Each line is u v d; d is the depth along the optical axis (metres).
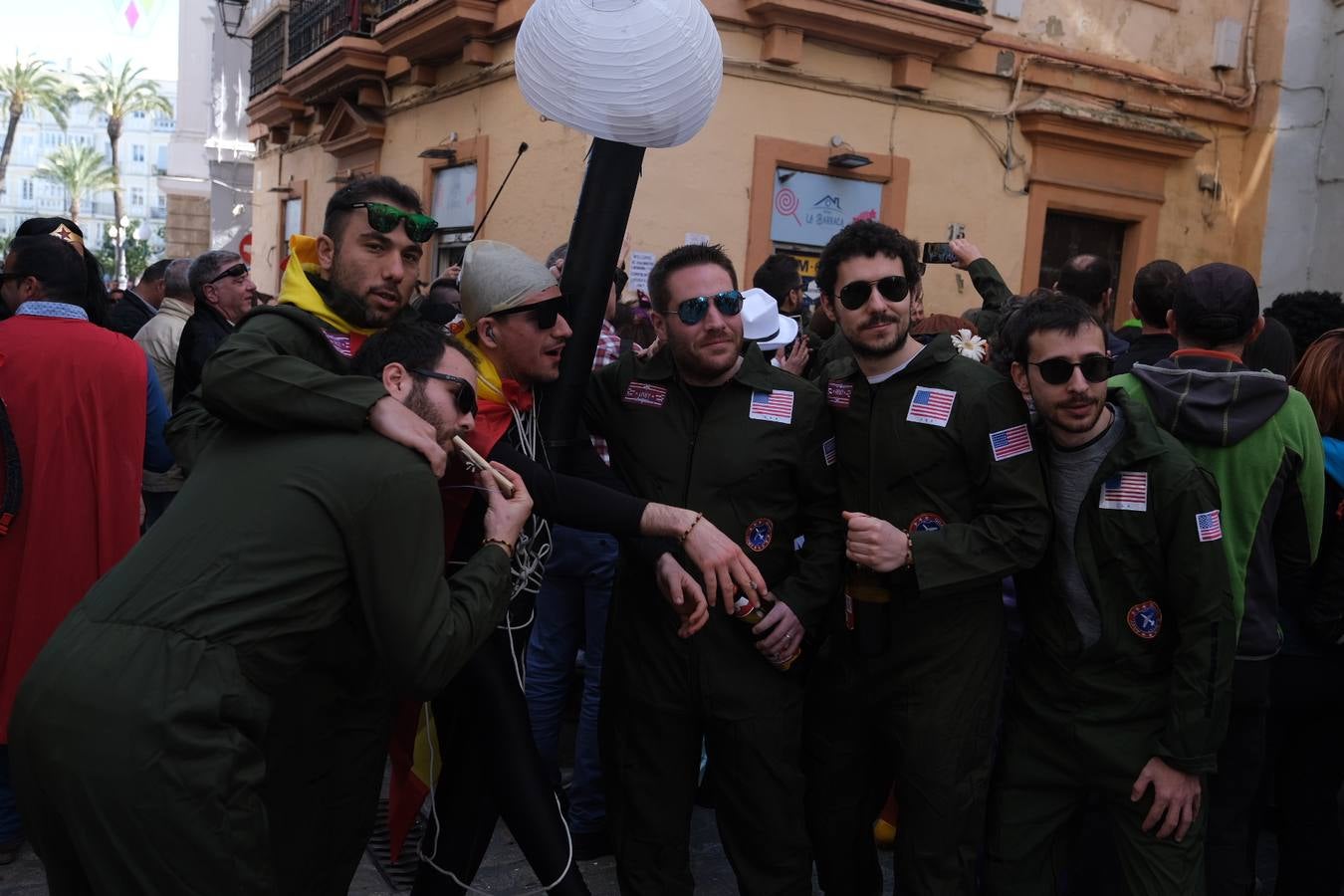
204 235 24.78
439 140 10.08
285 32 14.03
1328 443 3.19
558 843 2.57
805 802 3.02
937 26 8.29
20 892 3.41
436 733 2.74
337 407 2.07
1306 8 9.63
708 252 2.80
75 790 1.84
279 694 2.11
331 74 11.37
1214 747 2.56
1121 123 9.18
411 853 3.73
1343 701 3.18
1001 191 9.08
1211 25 9.87
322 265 2.68
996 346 3.36
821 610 2.86
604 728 2.96
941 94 8.76
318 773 2.30
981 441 2.70
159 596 1.94
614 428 2.96
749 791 2.81
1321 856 3.26
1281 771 3.34
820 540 2.88
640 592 2.87
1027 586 2.85
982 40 8.82
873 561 2.61
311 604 2.01
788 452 2.83
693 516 2.62
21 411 3.50
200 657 1.89
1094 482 2.65
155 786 1.83
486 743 2.63
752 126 8.04
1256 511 2.87
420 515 2.07
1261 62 9.92
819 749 2.97
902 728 2.76
